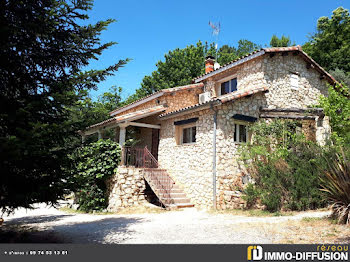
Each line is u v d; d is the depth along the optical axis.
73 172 5.54
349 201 5.81
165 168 12.57
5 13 4.77
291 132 10.99
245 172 10.30
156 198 11.68
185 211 9.67
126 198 10.87
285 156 9.43
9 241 5.68
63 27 5.50
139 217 8.83
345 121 10.16
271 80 11.77
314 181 8.03
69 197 15.30
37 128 4.05
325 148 8.99
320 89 13.73
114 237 5.93
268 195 8.32
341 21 23.25
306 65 13.24
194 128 11.70
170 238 5.62
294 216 7.12
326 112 10.36
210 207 9.71
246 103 10.86
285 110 10.59
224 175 9.79
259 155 10.34
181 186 11.34
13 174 4.49
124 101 27.45
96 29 5.75
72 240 5.73
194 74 27.69
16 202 4.60
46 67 5.55
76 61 5.86
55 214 10.75
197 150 10.80
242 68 12.57
